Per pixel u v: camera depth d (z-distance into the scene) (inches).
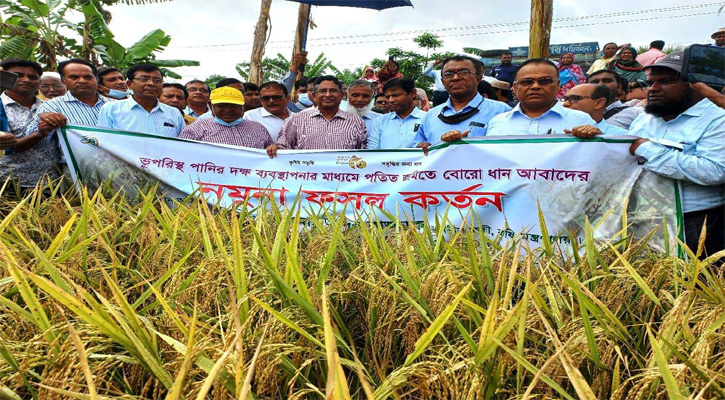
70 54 600.7
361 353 95.8
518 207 161.2
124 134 187.9
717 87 137.8
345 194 181.0
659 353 58.4
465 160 167.0
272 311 68.4
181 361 67.2
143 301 92.3
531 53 265.6
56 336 73.3
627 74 365.1
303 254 123.0
